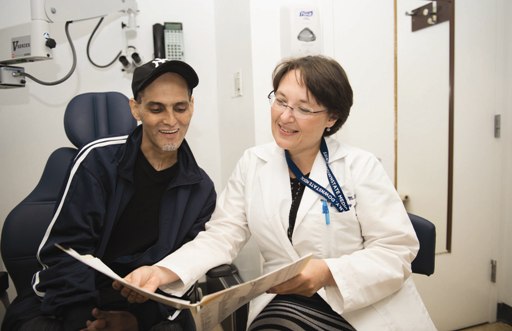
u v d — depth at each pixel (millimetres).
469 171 1829
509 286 1902
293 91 961
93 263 795
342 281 877
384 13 1651
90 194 1092
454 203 1814
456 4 1729
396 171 1736
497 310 1945
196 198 1217
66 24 1624
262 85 1525
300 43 1470
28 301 1099
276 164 1104
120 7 1585
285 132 1011
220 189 2127
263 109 1534
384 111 1693
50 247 1034
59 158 1351
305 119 972
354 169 1048
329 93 959
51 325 958
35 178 1854
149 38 1908
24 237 1252
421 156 1767
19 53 1350
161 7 1917
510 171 1884
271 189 1067
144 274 907
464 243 1848
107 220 1122
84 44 1842
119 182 1137
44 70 1807
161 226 1161
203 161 2090
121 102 1410
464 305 1874
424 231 1072
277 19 1529
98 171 1125
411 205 1769
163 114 1067
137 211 1171
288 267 739
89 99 1398
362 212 1004
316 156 1084
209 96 2061
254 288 760
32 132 1831
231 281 1088
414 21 1695
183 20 1963
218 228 1113
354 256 927
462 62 1770
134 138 1167
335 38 1575
